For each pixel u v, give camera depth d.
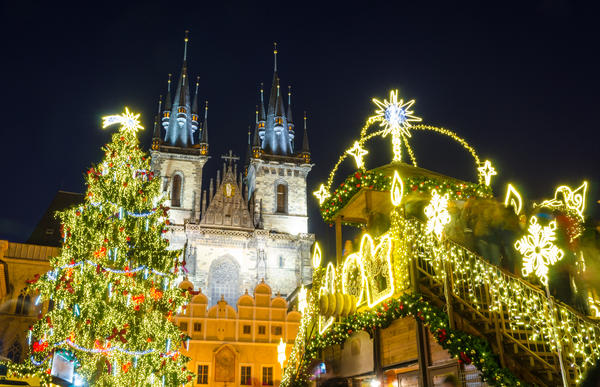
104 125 27.70
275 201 86.06
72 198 68.75
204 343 47.47
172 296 27.86
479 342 11.11
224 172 84.44
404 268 13.86
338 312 16.52
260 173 87.12
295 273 79.56
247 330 49.22
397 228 14.30
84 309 24.09
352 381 17.66
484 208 12.95
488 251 12.55
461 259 12.73
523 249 9.02
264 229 79.50
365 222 20.23
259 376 47.78
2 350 48.56
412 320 14.45
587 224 11.58
